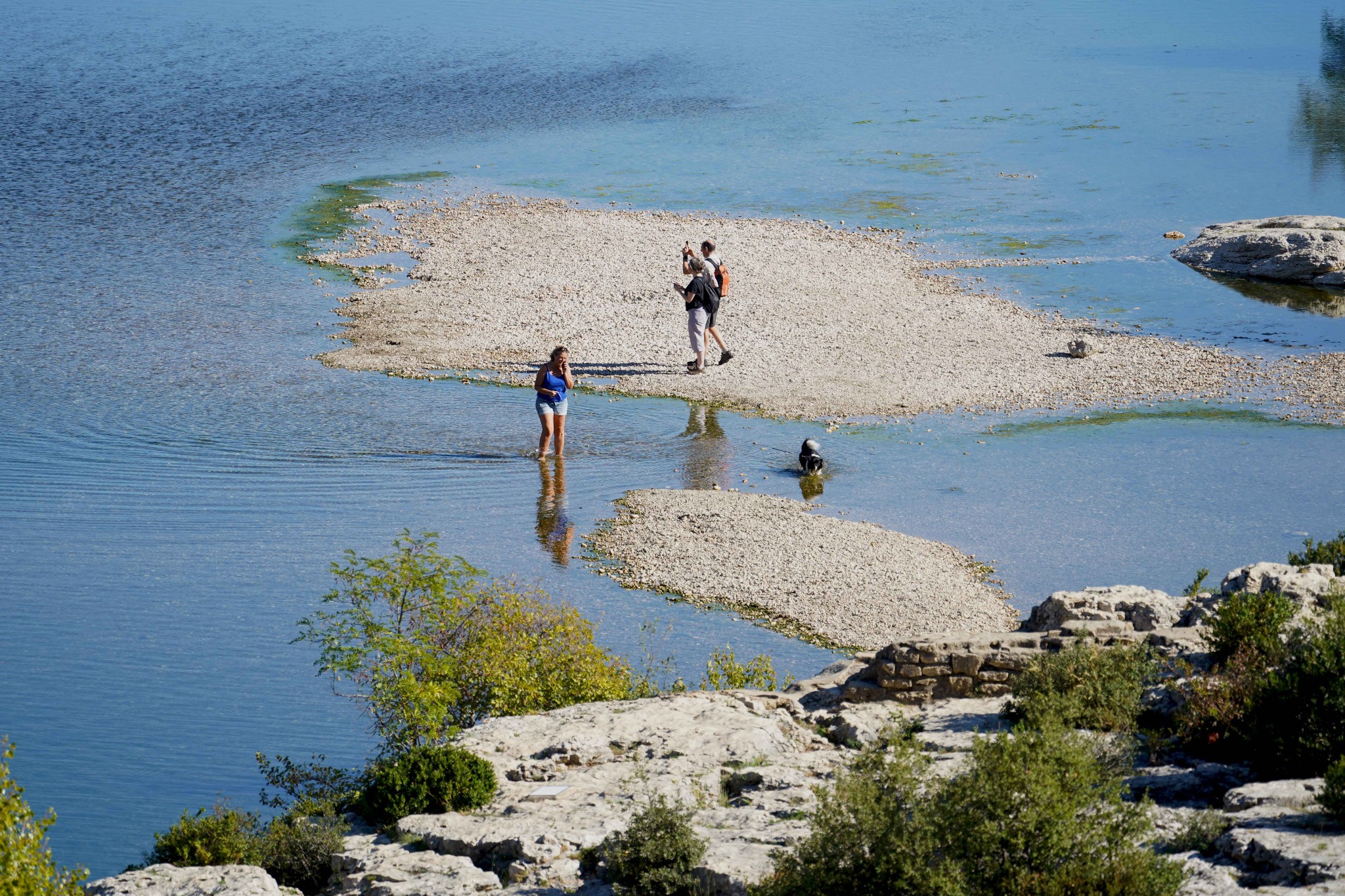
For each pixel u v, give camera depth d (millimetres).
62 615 55656
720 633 54281
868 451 76188
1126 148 174375
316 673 50875
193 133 185750
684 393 86250
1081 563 60281
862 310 104688
